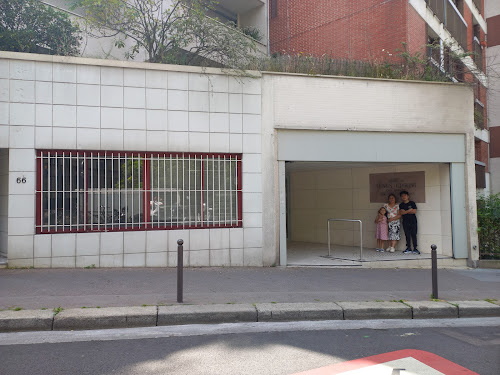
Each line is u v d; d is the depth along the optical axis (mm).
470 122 11539
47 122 8961
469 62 12680
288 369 4688
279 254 10289
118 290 7418
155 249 9531
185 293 7410
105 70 9320
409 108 11062
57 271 8672
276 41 18203
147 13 11219
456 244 11312
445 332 6203
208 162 9953
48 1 12016
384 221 12234
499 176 21094
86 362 4777
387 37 13961
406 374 4590
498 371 4715
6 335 5602
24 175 8805
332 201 14055
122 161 9430
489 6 22234
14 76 8812
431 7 14891
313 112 10484
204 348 5297
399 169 12539
